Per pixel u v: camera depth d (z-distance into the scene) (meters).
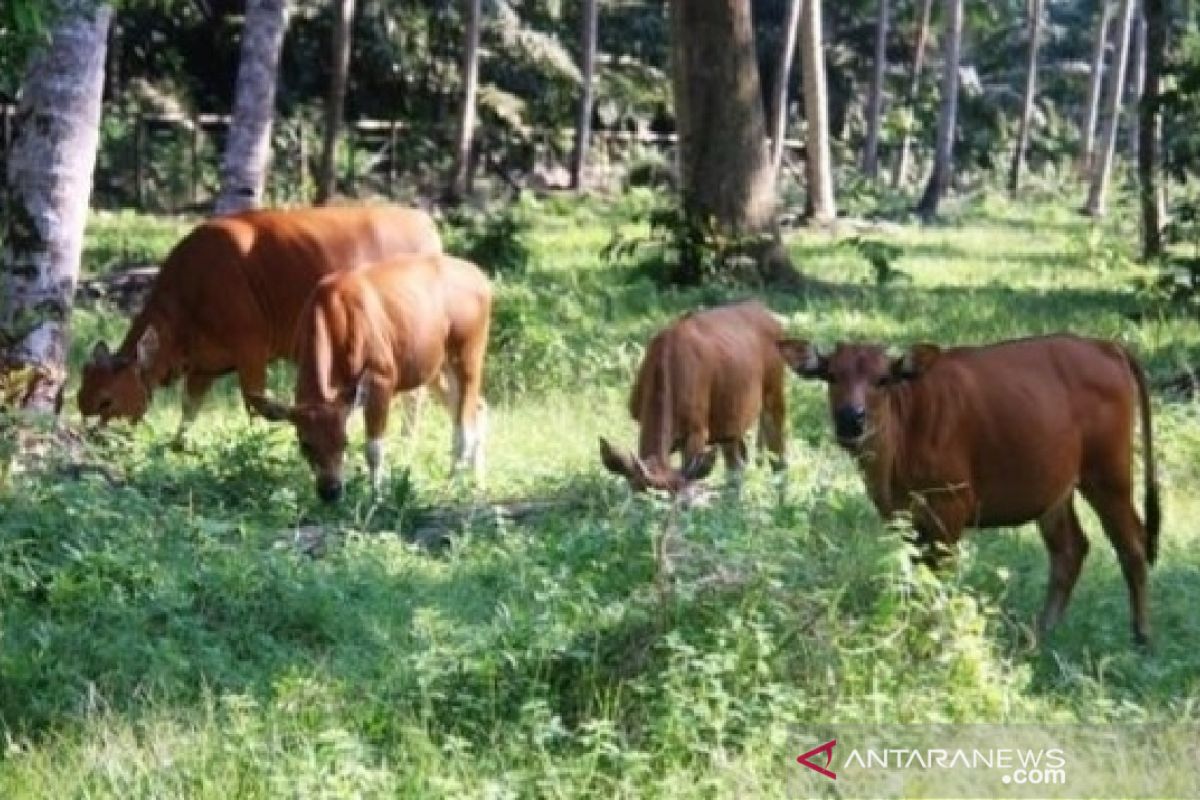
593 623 10.04
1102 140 52.62
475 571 12.05
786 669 9.44
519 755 8.92
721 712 8.92
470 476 14.81
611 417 17.36
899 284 30.12
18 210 15.24
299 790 8.43
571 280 28.23
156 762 8.99
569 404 17.88
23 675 9.92
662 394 13.22
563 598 10.31
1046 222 49.84
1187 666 10.38
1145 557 11.25
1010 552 12.63
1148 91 30.80
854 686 9.35
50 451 13.96
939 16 66.31
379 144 46.41
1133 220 44.72
